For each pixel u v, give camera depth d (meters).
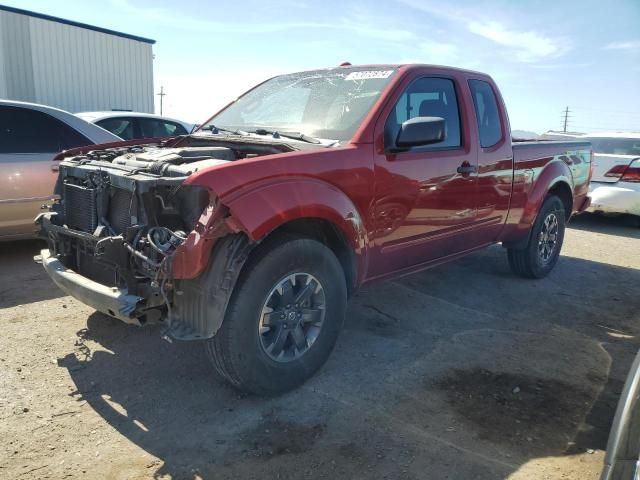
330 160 3.35
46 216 3.75
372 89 3.94
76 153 4.14
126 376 3.49
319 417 3.10
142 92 18.66
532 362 3.93
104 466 2.62
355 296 5.21
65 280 3.35
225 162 3.10
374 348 4.05
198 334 2.90
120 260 2.95
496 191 4.86
